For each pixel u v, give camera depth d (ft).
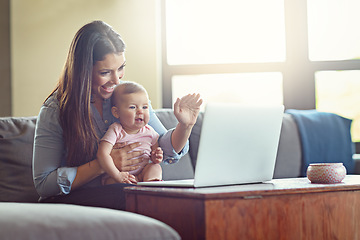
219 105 4.73
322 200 4.70
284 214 4.46
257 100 13.42
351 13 13.26
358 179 5.71
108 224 4.00
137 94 6.01
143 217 4.23
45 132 5.98
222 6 13.55
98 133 6.16
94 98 6.23
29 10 13.73
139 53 13.44
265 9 13.46
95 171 5.83
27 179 7.21
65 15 13.69
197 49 13.62
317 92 13.28
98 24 6.07
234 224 4.20
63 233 3.85
